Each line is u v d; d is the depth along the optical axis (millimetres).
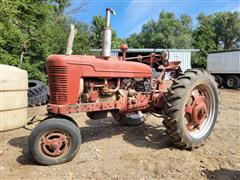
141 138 4398
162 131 4766
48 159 3291
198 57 34438
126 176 3102
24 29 10242
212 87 4227
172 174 3168
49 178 3029
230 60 19172
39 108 7059
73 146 3381
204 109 4137
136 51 18656
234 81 19375
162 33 42812
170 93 3797
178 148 3943
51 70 3447
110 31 3877
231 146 4113
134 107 4098
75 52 15922
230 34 44969
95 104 3693
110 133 4676
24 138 4465
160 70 4730
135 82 4270
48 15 11398
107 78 3842
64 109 3434
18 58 9656
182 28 45000
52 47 11922
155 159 3545
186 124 4047
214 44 38125
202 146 4086
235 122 5801
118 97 3967
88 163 3406
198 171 3268
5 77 4844
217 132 4832
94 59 3734
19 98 5109
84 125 5262
